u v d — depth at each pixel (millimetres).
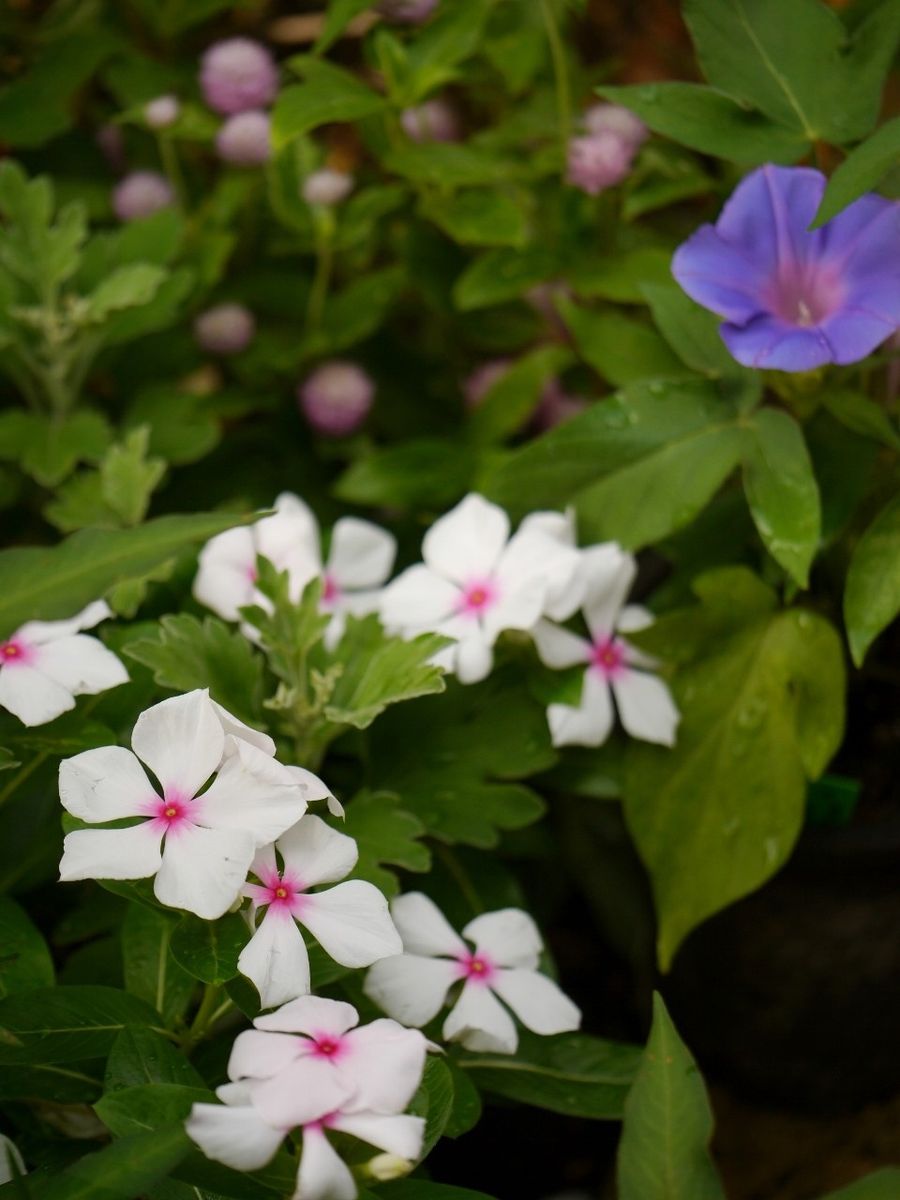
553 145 743
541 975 574
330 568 639
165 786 532
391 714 625
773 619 621
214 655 585
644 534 615
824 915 648
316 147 763
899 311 584
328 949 529
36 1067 552
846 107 602
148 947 568
